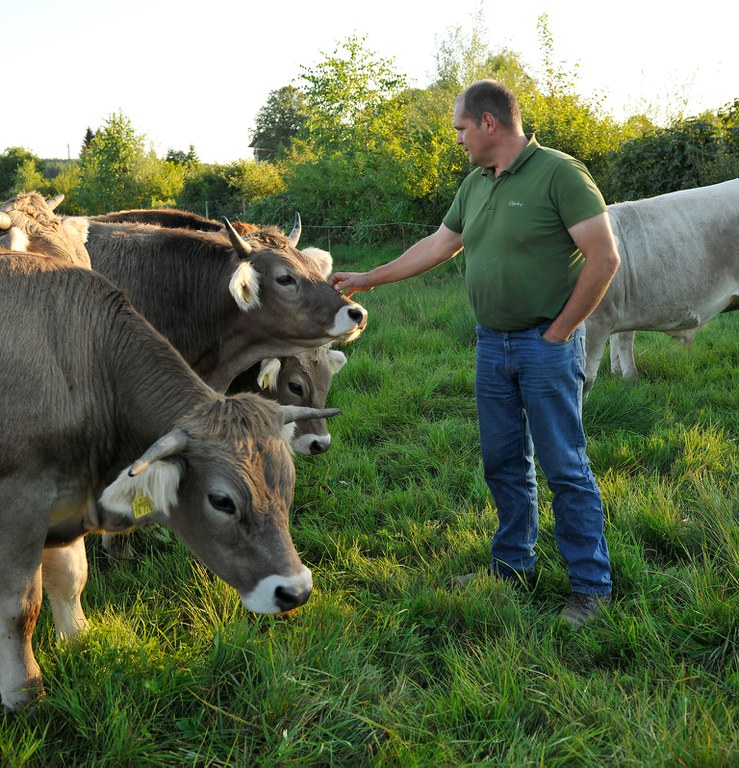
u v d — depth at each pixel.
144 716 2.64
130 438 2.95
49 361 2.80
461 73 26.33
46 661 2.92
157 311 4.58
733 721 2.54
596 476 4.73
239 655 2.90
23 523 2.72
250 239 4.68
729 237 5.84
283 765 2.44
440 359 7.48
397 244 17.81
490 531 4.08
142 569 3.76
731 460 4.73
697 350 7.27
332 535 4.11
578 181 3.06
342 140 22.05
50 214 4.06
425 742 2.54
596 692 2.71
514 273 3.23
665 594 3.34
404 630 3.22
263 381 4.82
